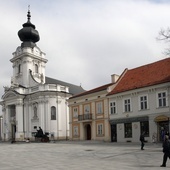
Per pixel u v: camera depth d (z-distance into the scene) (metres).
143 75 40.09
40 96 59.88
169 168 13.85
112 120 40.94
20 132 61.31
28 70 64.12
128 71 44.62
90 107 45.38
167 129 33.56
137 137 36.97
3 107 67.94
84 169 13.85
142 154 20.88
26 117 62.66
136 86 38.03
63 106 61.03
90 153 23.02
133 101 38.03
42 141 49.50
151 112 35.47
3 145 43.38
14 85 63.94
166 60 39.62
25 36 65.75
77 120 47.66
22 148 33.22
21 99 62.59
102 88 43.66
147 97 36.19
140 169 13.53
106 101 42.34
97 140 43.09
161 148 25.58
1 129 71.38
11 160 19.41
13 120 64.44
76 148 29.75
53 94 59.72
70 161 17.64
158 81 35.25
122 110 39.50
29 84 64.00
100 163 16.16
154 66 40.38
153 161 16.70
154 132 34.78
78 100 47.97
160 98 34.69
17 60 66.12
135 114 37.53
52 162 17.41
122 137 39.19
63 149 29.08
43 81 65.75
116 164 15.56
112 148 27.48
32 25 66.94
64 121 60.59
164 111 33.91
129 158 18.52
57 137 58.62
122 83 42.31
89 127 46.50
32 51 65.00
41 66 67.12
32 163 17.16
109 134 41.34
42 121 59.09
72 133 48.69
